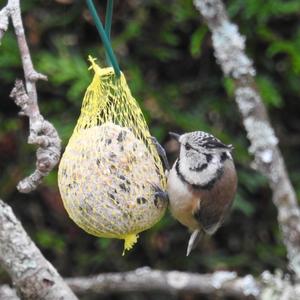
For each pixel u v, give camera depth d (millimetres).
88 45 10383
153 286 9375
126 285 9422
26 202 10328
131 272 9672
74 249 10422
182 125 9961
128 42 10328
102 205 6988
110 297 10570
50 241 10094
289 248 8859
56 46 10125
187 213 7738
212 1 8828
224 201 7836
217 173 7730
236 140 10383
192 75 10680
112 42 10062
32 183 5898
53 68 9625
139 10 10266
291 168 10656
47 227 10344
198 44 9719
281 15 10438
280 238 10289
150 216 7176
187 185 7602
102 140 7113
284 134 10789
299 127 10812
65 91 10211
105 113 7438
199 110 10398
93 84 7352
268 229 10547
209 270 10477
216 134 10016
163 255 10516
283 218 8820
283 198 8789
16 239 7621
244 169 10156
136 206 7035
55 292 7574
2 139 10086
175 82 10609
